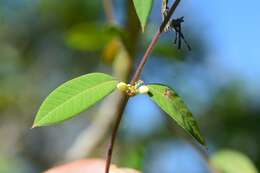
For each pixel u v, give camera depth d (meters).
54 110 0.61
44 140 2.57
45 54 2.33
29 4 2.25
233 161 0.91
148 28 0.96
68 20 1.98
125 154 1.07
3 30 2.23
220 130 2.02
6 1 2.18
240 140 2.00
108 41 0.97
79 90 0.62
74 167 0.88
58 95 0.61
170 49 0.98
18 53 2.21
